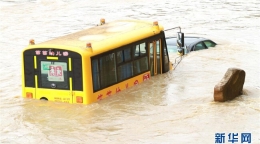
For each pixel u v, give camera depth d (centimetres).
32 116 2839
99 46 3014
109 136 2578
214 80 3359
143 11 5997
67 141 2541
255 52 4053
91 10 6156
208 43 4194
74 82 2938
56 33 5041
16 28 5294
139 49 3300
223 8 6019
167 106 2934
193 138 2527
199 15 5688
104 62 3025
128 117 2797
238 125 2650
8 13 6056
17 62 3972
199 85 3269
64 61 2944
